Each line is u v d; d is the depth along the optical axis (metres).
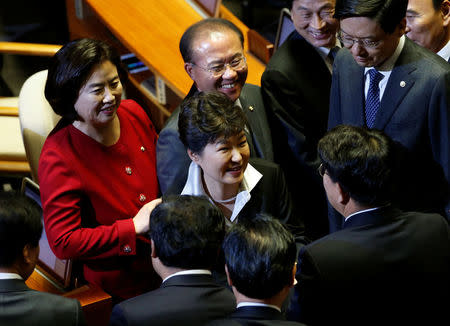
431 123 8.86
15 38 19.97
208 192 9.07
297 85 10.84
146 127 10.21
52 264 10.79
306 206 11.28
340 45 11.02
